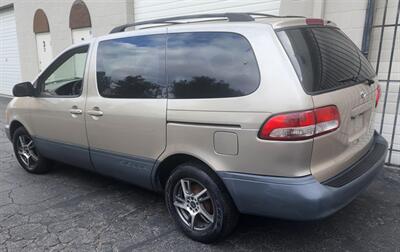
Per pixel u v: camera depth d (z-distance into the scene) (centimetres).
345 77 271
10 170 490
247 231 309
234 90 252
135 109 309
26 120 438
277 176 239
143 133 306
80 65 371
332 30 300
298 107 227
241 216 333
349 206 350
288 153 232
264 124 236
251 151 244
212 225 282
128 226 327
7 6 1269
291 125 228
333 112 243
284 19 266
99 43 352
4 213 358
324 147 241
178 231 316
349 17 471
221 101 256
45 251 291
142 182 328
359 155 288
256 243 292
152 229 321
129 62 321
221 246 289
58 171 478
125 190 408
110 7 868
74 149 383
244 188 253
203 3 684
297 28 261
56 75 399
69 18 1009
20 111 444
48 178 454
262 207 251
